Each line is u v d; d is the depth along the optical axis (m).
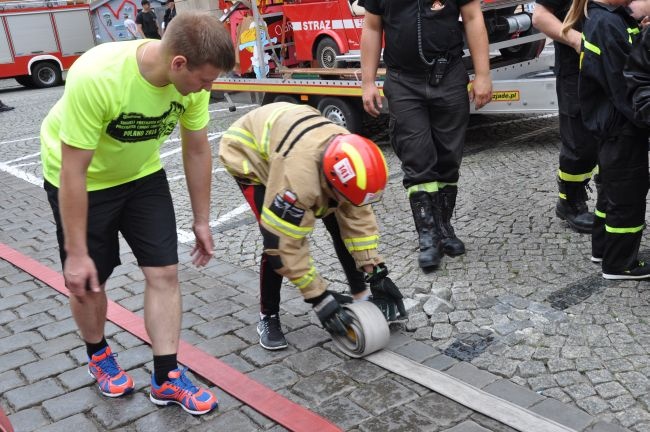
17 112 13.39
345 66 8.26
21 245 5.27
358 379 3.05
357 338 3.11
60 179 2.46
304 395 2.97
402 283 3.99
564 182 4.44
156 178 2.83
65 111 2.39
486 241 4.47
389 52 4.16
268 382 3.09
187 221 5.57
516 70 7.14
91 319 2.90
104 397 3.08
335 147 2.70
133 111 2.46
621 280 3.72
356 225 3.12
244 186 3.21
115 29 20.30
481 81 4.25
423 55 4.02
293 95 7.97
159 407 2.97
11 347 3.62
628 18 3.34
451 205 4.36
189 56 2.30
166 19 13.62
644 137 3.46
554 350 3.12
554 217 4.77
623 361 2.99
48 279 4.46
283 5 8.85
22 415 3.00
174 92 2.54
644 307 3.43
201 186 2.97
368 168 2.64
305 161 2.77
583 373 2.94
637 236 3.63
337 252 3.45
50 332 3.75
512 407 2.72
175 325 2.87
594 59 3.36
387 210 5.32
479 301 3.66
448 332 3.39
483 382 2.94
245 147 3.10
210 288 4.17
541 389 2.86
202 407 2.86
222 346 3.46
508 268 4.03
